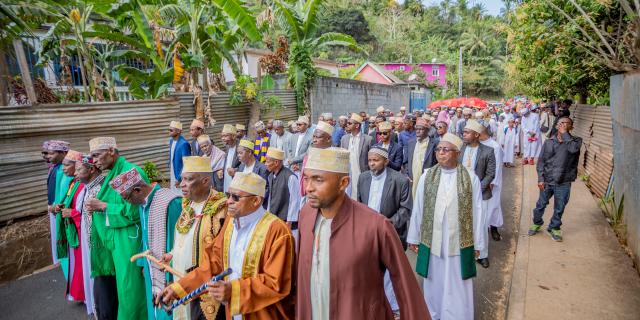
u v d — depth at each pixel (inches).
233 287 89.7
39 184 265.1
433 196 143.5
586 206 288.4
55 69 416.8
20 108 254.5
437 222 141.9
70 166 165.5
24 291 188.7
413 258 217.3
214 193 121.2
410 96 1072.2
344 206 84.7
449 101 843.4
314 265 86.7
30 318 165.0
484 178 217.6
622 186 233.9
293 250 98.9
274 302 93.4
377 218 82.8
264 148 323.9
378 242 81.5
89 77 372.8
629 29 238.1
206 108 399.2
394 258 82.2
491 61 2060.8
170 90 478.0
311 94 551.8
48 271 211.5
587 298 161.8
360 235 81.3
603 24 267.4
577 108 446.9
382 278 85.6
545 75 357.1
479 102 816.9
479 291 175.8
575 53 301.7
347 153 83.4
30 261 217.0
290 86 558.9
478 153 218.8
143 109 331.3
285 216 179.0
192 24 392.2
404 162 290.7
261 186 100.7
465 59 2075.5
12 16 251.8
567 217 266.8
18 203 255.3
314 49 590.6
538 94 548.7
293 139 310.8
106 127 305.6
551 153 226.8
